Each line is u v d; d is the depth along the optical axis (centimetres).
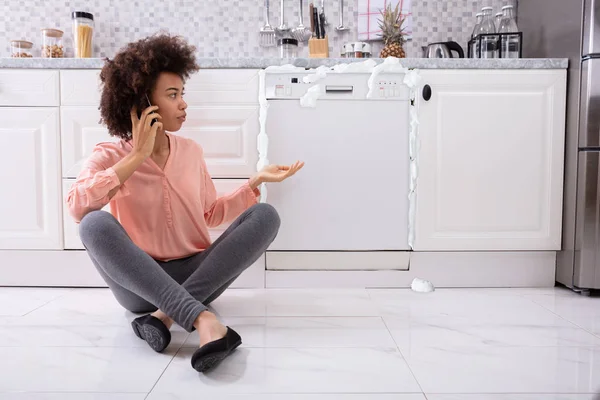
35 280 187
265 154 180
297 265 187
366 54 218
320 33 223
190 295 115
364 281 189
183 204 146
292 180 182
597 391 97
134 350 120
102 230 116
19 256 186
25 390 97
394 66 180
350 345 124
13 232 182
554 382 102
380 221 184
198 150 155
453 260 189
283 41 219
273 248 183
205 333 108
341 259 187
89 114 179
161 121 137
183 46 142
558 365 111
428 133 183
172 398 94
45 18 233
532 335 132
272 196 182
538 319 146
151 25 234
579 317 149
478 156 184
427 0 234
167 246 146
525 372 107
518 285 191
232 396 95
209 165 181
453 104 183
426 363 112
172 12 233
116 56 135
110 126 138
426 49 222
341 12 233
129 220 142
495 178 185
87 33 219
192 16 234
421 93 181
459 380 103
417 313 153
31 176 180
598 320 146
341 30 236
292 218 183
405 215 185
